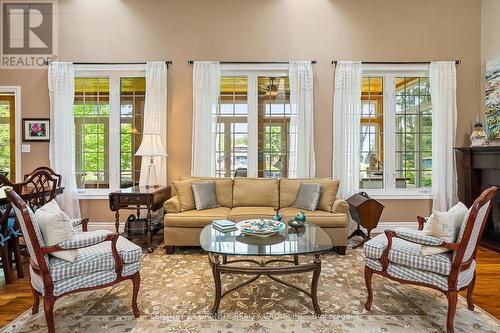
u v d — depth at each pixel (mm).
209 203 3826
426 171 4523
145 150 3820
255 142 4465
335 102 4316
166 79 4348
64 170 4254
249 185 4012
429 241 2016
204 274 2906
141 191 3689
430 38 4395
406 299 2412
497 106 4051
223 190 4027
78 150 4508
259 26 4391
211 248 2238
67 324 2068
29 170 4395
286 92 4469
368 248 2281
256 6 4383
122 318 2143
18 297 2484
